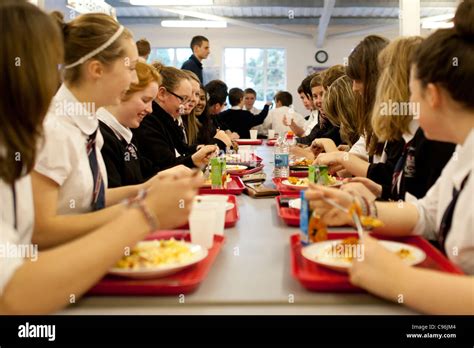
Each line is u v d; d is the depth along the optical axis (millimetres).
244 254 1188
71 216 1206
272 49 13062
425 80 1007
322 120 4340
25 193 946
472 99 964
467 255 1032
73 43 1335
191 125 3914
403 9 3996
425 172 1603
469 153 1020
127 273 916
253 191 2070
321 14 10359
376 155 2342
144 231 896
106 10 5582
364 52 2275
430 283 811
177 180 931
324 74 4035
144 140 2742
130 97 2131
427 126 1059
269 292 919
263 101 13234
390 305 866
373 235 1264
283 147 3426
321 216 1181
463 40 971
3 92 789
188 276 957
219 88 5812
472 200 989
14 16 798
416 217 1264
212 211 1186
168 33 12695
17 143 809
